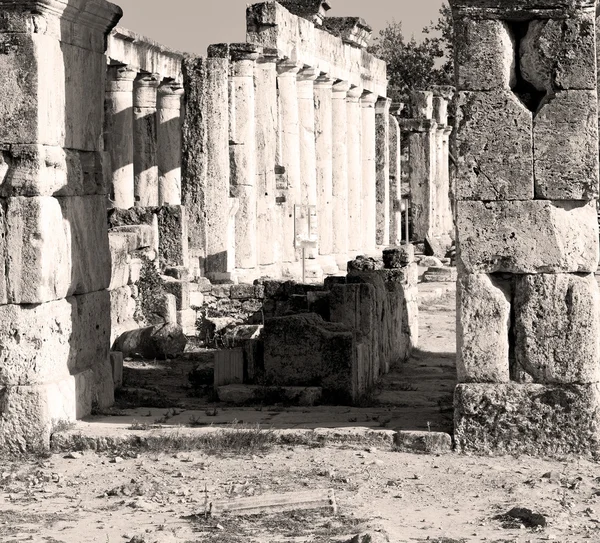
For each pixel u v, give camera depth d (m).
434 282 38.84
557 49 13.39
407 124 55.72
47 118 13.97
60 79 14.38
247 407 15.99
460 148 13.56
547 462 13.16
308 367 16.58
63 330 14.45
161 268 24.44
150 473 12.65
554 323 13.45
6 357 13.78
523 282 13.55
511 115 13.48
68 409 14.35
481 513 11.23
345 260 43.06
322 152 41.53
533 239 13.46
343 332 16.69
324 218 41.50
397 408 16.05
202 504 11.46
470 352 13.59
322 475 12.43
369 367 17.72
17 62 13.73
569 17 13.36
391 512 11.22
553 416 13.43
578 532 10.59
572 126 13.39
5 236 13.76
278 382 16.67
